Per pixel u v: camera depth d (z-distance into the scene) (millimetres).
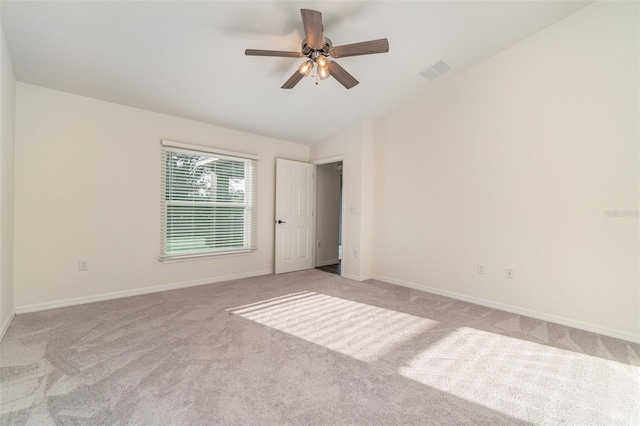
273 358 2055
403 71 3352
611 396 1676
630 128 2449
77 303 3092
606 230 2557
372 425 1421
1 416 1425
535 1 2506
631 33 2443
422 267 3898
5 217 2381
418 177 3959
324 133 4840
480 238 3342
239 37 2502
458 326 2672
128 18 2193
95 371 1843
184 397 1602
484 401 1620
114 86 3008
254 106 3734
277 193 4781
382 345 2279
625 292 2461
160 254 3643
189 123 3895
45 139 2910
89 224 3156
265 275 4664
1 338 2264
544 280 2881
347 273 4551
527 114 2996
